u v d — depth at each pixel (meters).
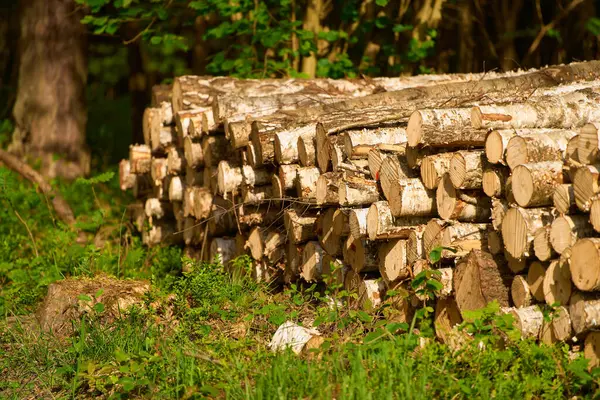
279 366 6.95
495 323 6.79
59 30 19.97
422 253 7.88
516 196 7.02
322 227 9.25
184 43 18.69
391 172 8.12
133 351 8.24
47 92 19.91
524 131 7.43
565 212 6.71
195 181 12.11
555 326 6.71
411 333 7.21
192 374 7.27
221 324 8.87
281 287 10.54
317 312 8.57
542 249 6.77
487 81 11.09
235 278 10.05
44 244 13.31
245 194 10.34
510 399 6.33
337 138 8.78
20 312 10.26
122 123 27.19
